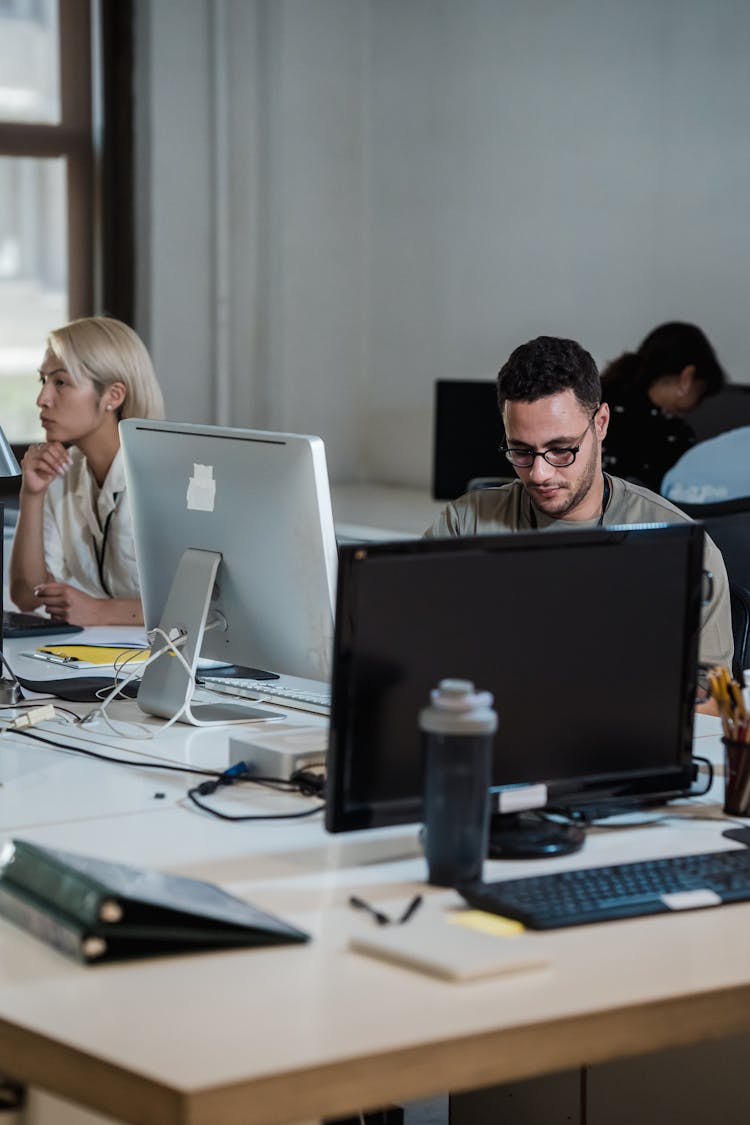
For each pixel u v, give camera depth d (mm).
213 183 4988
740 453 3768
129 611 3074
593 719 1755
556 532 1703
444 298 5023
